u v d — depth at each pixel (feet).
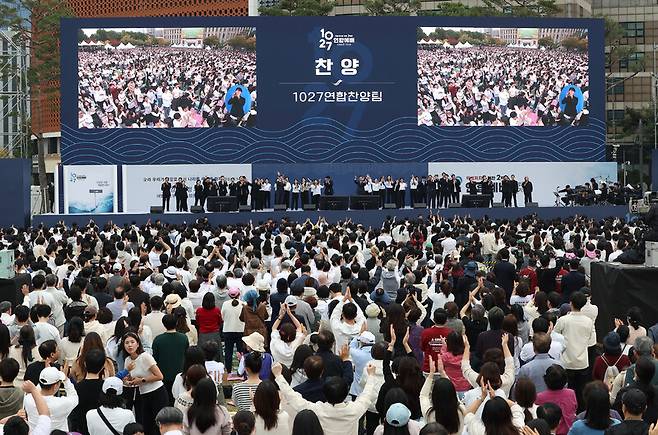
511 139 183.83
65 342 46.57
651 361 37.11
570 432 32.63
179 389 40.09
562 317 49.83
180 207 173.99
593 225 118.32
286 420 33.86
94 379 40.63
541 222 126.82
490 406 30.78
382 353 41.42
